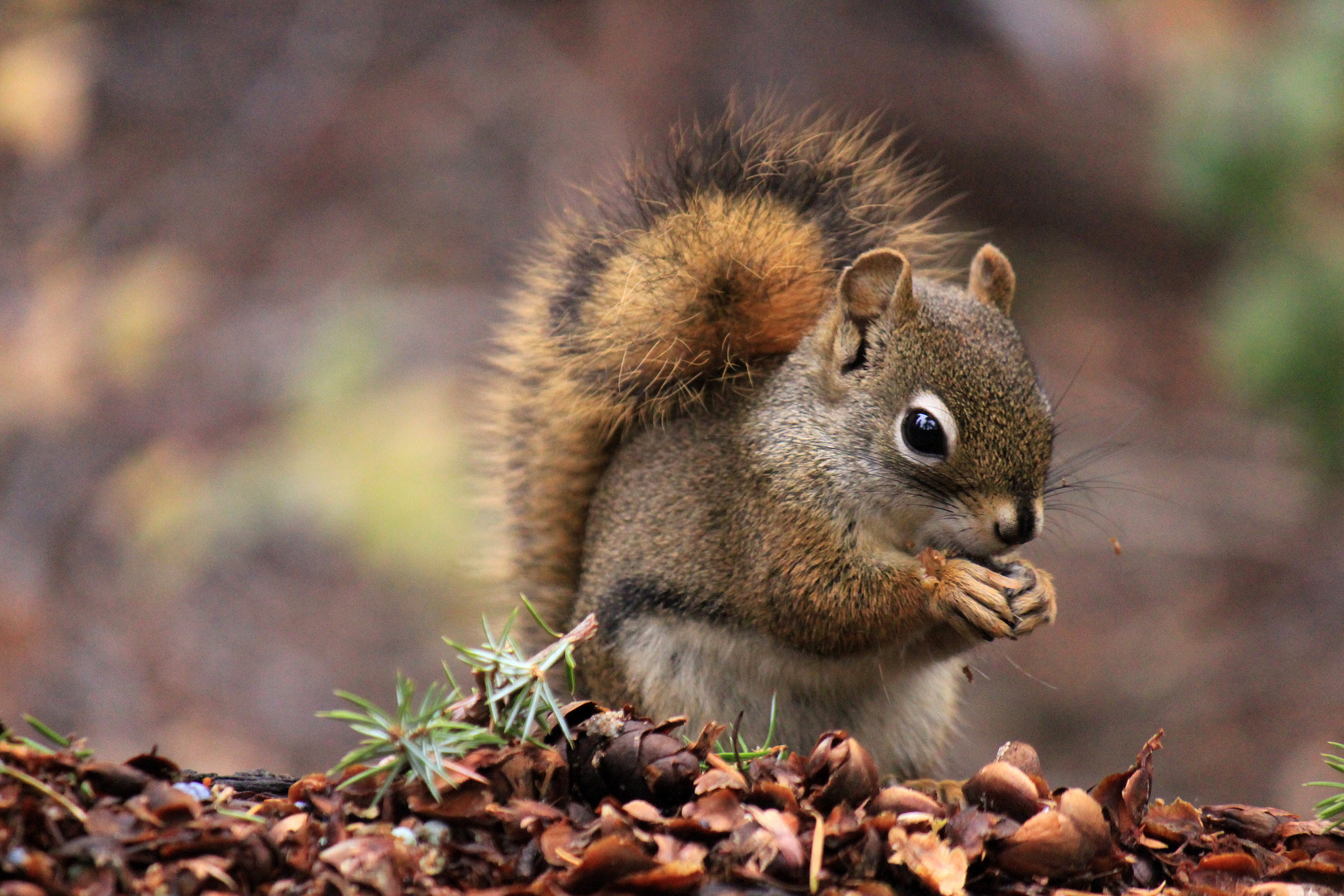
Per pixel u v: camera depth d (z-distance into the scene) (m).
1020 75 18.33
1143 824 4.80
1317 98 11.95
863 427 6.71
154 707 12.01
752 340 7.39
